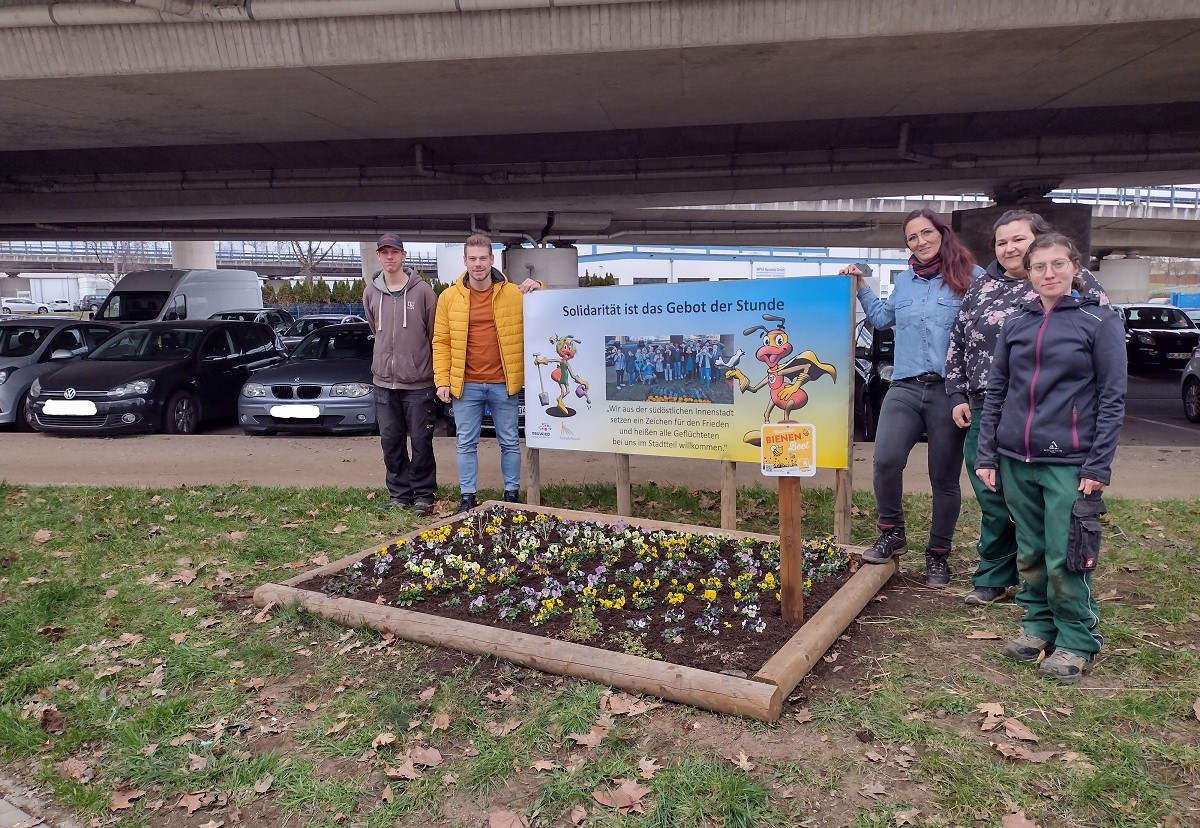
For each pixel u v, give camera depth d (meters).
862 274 4.61
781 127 16.44
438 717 3.17
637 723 3.10
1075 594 3.25
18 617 4.29
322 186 20.25
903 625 3.92
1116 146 16.83
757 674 3.16
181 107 13.95
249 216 24.58
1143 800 2.56
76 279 81.00
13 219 24.42
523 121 15.63
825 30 10.61
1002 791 2.62
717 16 10.62
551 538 5.11
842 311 4.54
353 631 3.99
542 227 28.19
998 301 3.90
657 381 5.24
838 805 2.60
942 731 2.97
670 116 15.36
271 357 13.31
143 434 10.48
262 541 5.57
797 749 2.89
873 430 9.88
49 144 17.19
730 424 4.99
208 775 2.91
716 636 3.61
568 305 5.53
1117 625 3.84
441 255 54.75
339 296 59.34
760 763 2.82
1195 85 13.42
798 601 3.69
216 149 18.34
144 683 3.59
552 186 20.31
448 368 5.87
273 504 6.55
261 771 2.91
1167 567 4.60
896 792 2.65
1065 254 3.16
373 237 32.72
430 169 18.41
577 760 2.88
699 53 11.28
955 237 4.28
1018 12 10.20
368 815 2.68
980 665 3.49
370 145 18.06
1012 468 3.41
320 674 3.60
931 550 4.53
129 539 5.68
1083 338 3.17
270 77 12.09
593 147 17.83
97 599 4.59
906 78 12.80
